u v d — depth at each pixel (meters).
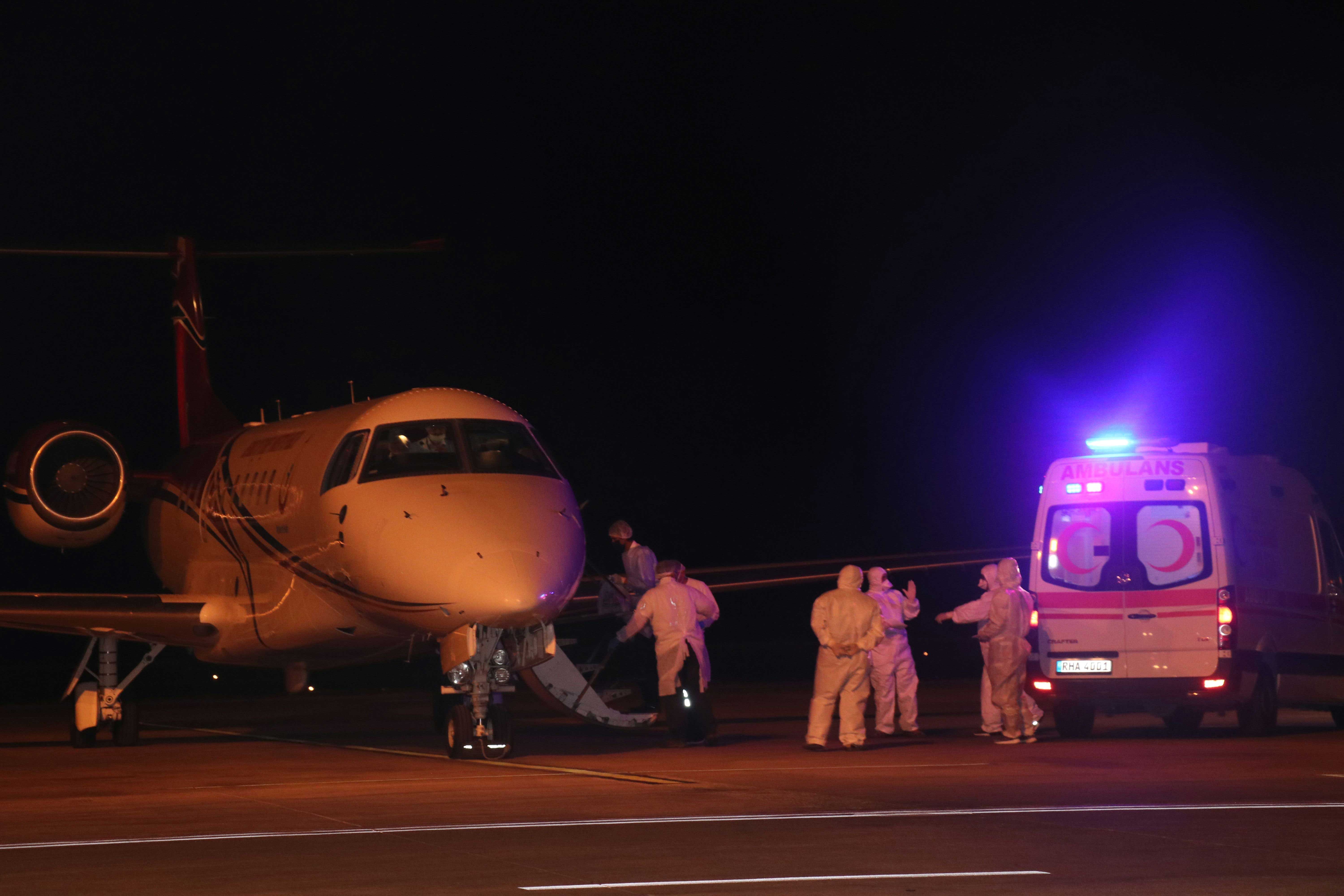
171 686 140.12
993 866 30.22
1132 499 61.94
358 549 56.81
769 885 28.44
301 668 73.81
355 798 43.66
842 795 42.41
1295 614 65.00
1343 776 45.44
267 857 32.72
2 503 190.12
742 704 92.31
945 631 191.50
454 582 53.12
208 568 73.19
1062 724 64.94
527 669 61.28
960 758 53.72
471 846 33.75
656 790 44.53
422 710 96.62
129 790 47.66
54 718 94.94
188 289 92.81
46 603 65.75
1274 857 30.92
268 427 74.38
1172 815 37.19
